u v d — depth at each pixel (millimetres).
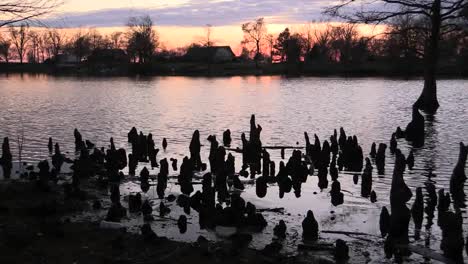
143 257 9609
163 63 157500
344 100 51469
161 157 20984
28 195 13719
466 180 16406
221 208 12086
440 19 37438
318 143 19062
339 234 11609
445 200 12984
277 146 23516
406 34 40969
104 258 9445
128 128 30828
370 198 14242
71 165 18562
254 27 176375
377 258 10234
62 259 9328
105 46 171875
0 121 33969
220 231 11445
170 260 9539
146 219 12305
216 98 55750
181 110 42125
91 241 10336
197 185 16078
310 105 46188
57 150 19062
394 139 21391
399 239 10906
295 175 14930
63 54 176000
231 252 9969
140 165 19234
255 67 150750
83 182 16094
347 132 28672
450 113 37625
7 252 9500
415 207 12172
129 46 160875
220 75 134750
